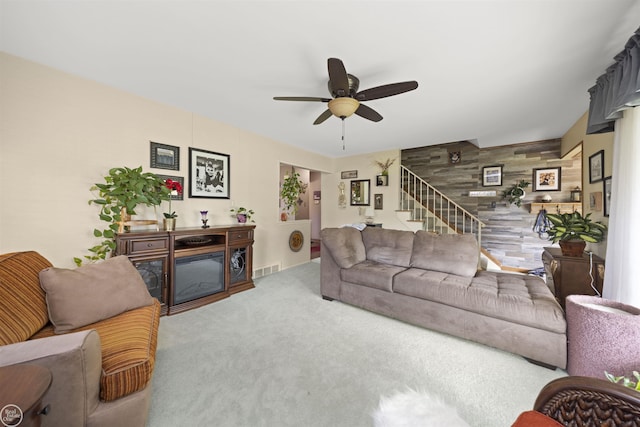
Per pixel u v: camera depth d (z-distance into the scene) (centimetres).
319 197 744
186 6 142
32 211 201
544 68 202
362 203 546
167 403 136
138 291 172
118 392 104
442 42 171
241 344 197
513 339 182
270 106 286
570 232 239
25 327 122
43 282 139
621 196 181
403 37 166
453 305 209
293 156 473
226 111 302
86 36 169
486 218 511
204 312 258
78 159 223
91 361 95
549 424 76
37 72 202
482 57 188
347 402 139
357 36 166
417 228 482
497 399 142
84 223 227
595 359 141
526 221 473
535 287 211
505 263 490
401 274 245
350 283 276
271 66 203
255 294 316
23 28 160
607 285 196
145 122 266
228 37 168
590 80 220
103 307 148
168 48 181
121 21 154
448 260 257
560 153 437
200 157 316
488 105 278
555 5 137
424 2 137
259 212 403
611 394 78
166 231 248
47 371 73
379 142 449
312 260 529
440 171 563
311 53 185
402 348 194
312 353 186
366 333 217
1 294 121
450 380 158
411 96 254
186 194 304
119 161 247
